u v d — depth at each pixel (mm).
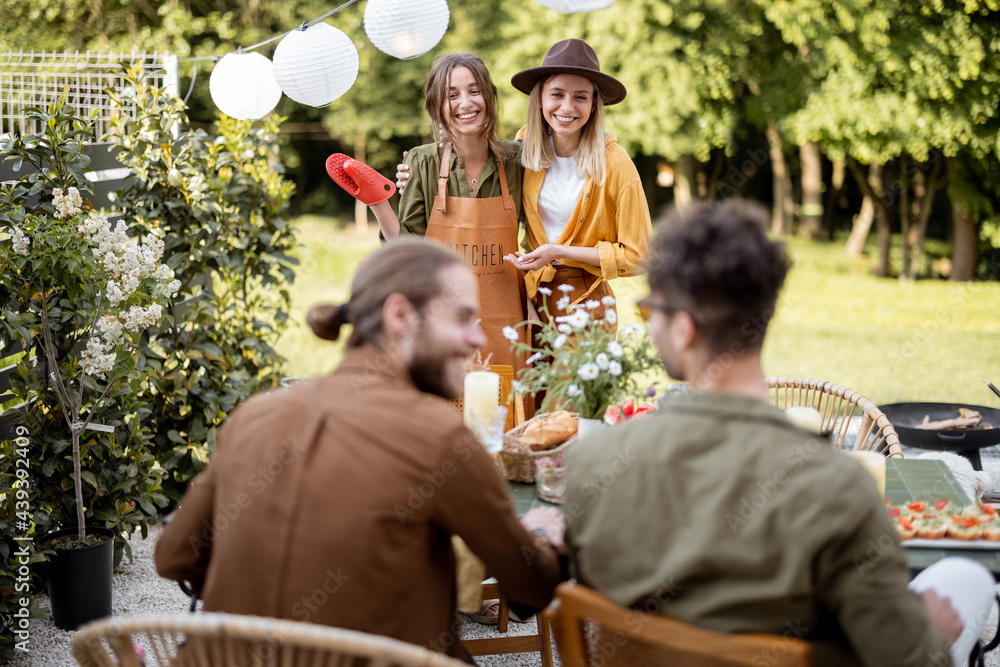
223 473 1427
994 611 2480
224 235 3998
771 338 8562
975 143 10469
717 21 12047
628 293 6855
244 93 3129
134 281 2947
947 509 1849
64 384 3057
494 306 3104
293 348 7316
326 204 18547
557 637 1374
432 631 1421
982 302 10500
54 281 2832
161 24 13938
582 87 2953
